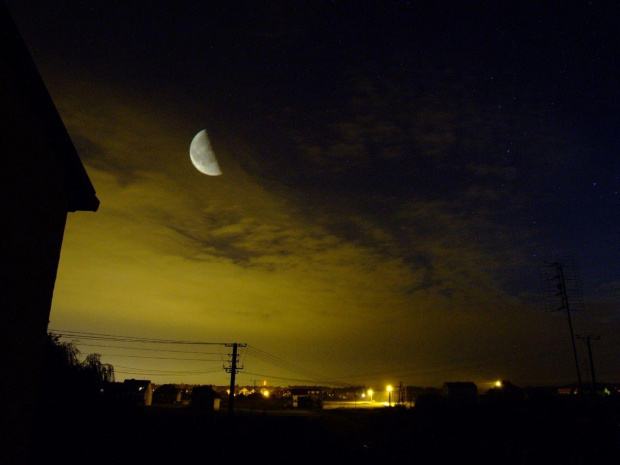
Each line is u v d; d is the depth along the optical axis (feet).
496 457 62.85
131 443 71.82
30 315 15.06
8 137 12.80
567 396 113.80
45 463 51.70
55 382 70.49
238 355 130.31
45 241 16.08
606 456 57.82
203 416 132.98
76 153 17.34
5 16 11.07
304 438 89.81
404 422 119.75
